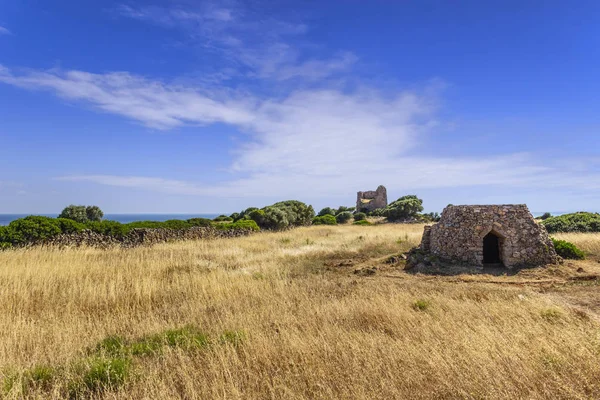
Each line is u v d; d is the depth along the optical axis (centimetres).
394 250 1958
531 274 1373
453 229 1623
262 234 3012
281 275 1360
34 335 706
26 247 1677
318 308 855
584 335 632
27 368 560
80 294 993
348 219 5975
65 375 533
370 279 1335
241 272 1373
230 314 829
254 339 652
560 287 1181
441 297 965
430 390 478
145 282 1127
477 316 775
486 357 542
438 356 547
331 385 494
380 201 7512
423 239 1792
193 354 614
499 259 1606
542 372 513
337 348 607
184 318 848
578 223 2706
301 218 4681
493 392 459
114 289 1069
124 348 661
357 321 774
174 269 1416
